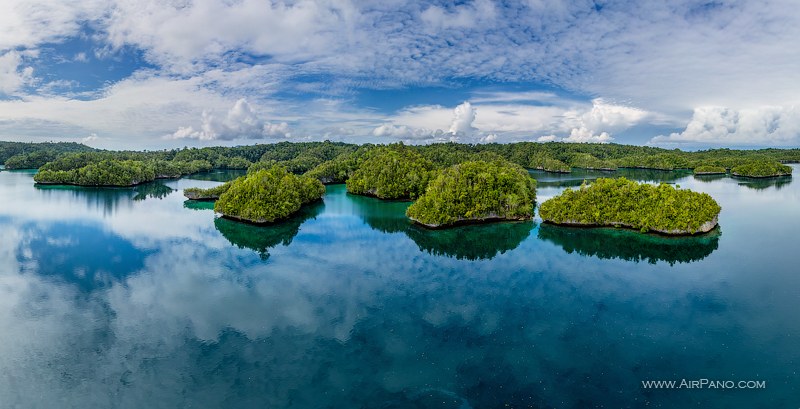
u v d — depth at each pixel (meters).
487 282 68.62
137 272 73.56
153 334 51.34
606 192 103.06
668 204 93.56
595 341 49.12
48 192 171.25
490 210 110.38
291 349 47.78
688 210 92.25
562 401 38.41
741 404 37.50
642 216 96.19
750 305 58.00
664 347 47.50
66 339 50.16
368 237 98.75
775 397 38.41
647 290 64.06
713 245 86.69
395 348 47.91
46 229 104.25
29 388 41.00
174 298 62.19
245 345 48.72
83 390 40.72
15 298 62.19
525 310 57.69
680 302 59.50
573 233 98.25
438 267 76.44
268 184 120.81
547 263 78.00
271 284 67.88
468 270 74.69
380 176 160.62
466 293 63.97
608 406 37.56
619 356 45.75
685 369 43.16
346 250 87.75
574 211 101.69
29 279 70.06
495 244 91.69
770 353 45.84
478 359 45.53
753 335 49.75
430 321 54.62
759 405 37.38
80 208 134.12
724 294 61.94
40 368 44.34
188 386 41.16
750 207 128.75
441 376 42.50
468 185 112.12
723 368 43.12
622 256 81.31
